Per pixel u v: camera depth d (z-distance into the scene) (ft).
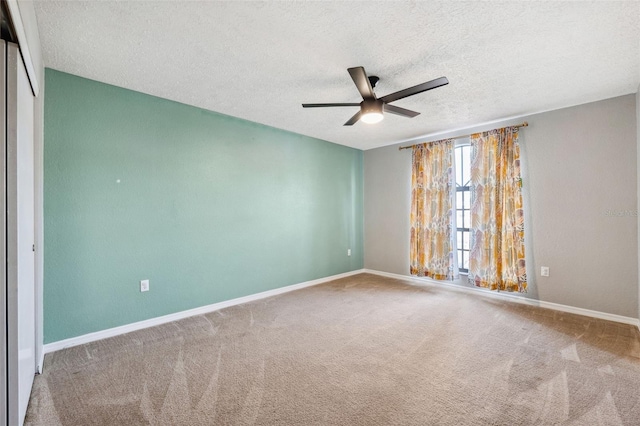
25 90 5.38
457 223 14.75
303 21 6.20
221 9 5.82
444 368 7.27
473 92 9.87
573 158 11.10
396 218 16.93
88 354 7.98
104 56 7.55
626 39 6.80
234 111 11.59
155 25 6.32
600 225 10.55
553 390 6.36
